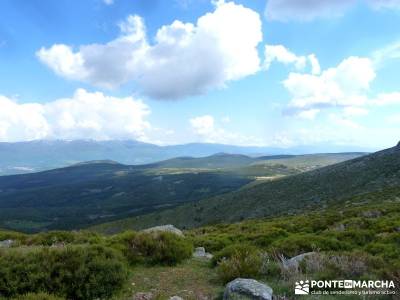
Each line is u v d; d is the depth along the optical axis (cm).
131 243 1421
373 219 2488
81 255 997
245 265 1059
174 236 1484
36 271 927
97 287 925
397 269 917
